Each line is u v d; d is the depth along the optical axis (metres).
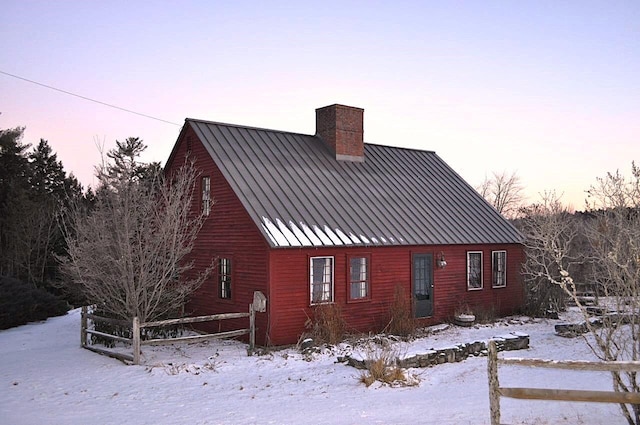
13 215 37.09
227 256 18.14
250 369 13.23
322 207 18.81
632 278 8.40
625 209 10.47
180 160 21.44
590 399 6.18
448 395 10.68
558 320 22.36
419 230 20.52
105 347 15.95
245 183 18.03
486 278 22.66
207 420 9.00
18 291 24.88
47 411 9.66
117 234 16.20
